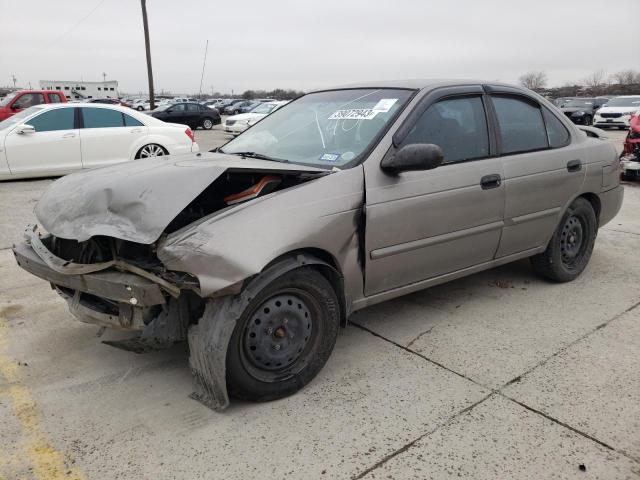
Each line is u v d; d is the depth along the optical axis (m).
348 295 3.21
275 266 2.79
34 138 9.53
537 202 4.17
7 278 4.90
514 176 3.95
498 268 5.17
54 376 3.22
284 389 2.94
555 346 3.57
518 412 2.84
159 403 2.93
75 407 2.90
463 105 3.83
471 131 3.82
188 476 2.38
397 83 3.92
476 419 2.78
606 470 2.41
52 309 4.21
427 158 3.08
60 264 2.93
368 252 3.21
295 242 2.80
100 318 2.99
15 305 4.29
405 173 3.36
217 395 2.74
